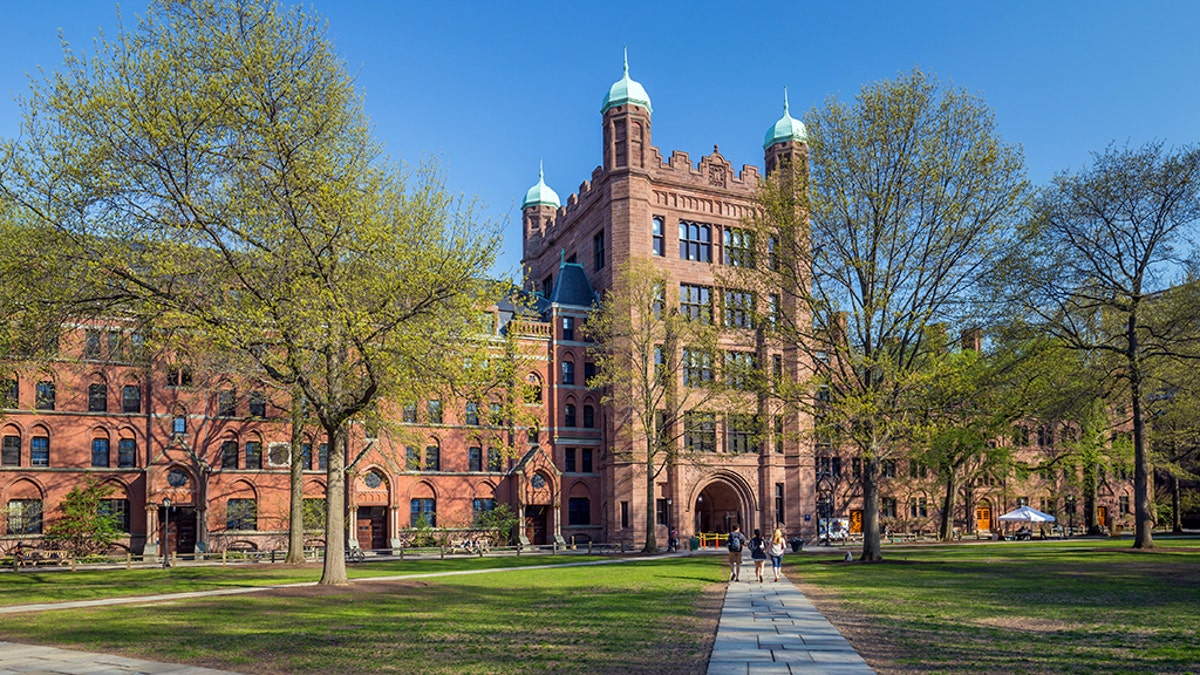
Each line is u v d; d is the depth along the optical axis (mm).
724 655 14852
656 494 65812
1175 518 76562
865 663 13930
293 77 27719
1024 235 38031
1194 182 41625
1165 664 13352
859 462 73875
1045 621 18812
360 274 28750
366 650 16062
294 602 24734
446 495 63281
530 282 83250
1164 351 42844
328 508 30438
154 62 26562
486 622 19938
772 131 71125
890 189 38281
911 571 33812
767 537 66938
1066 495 84875
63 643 17406
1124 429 73438
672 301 65062
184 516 57156
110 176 25734
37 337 27594
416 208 30375
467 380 29906
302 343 26016
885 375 37188
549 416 66875
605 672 13523
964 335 39906
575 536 66500
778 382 40438
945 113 38531
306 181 26891
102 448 55125
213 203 26969
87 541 52188
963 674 12805
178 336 30125
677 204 69125
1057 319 42562
